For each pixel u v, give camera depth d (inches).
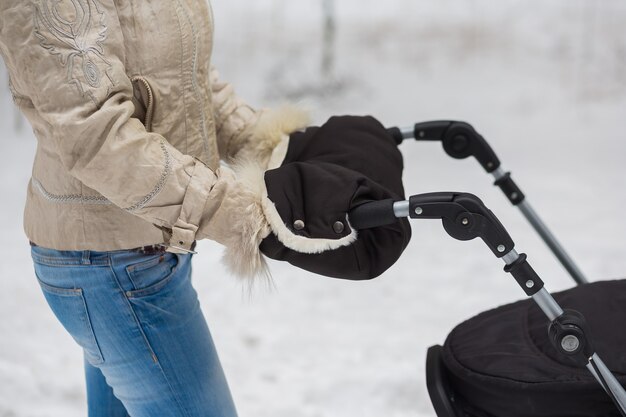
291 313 166.2
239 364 143.4
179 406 67.1
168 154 57.9
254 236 59.6
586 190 278.8
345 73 497.0
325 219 59.3
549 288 177.9
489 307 169.5
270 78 492.7
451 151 88.4
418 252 205.2
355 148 74.5
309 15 602.5
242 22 588.1
